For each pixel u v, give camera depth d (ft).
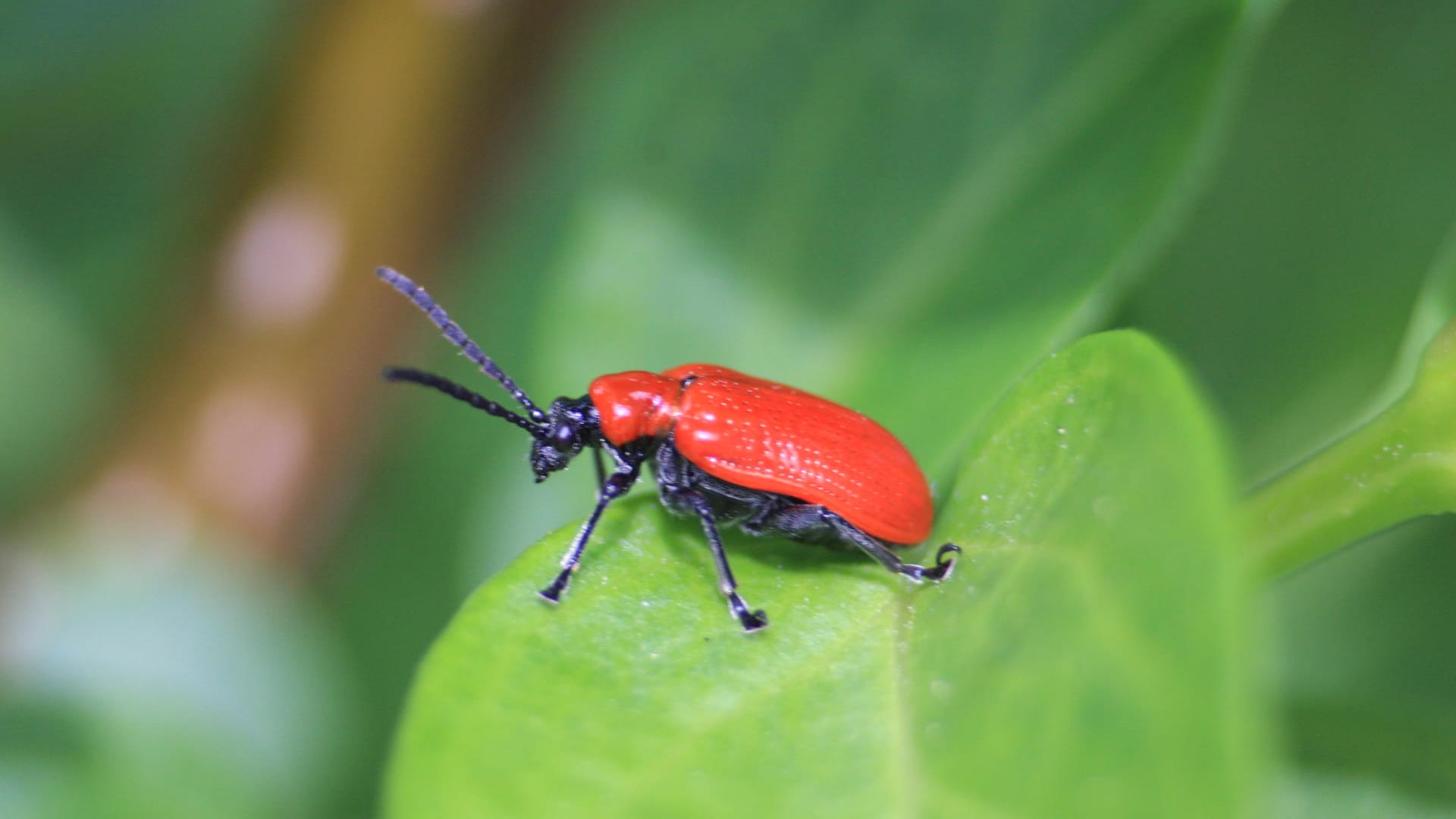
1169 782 0.17
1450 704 0.24
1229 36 0.23
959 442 0.23
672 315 0.24
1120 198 0.23
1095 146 0.23
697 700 0.21
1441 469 0.22
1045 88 0.23
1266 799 0.17
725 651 0.22
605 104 0.24
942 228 0.24
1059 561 0.21
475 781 0.21
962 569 0.22
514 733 0.21
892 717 0.21
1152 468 0.20
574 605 0.22
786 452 0.24
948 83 0.24
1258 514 0.22
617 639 0.22
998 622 0.21
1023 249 0.23
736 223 0.24
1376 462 0.22
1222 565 0.18
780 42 0.24
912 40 0.24
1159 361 0.21
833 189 0.24
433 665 0.21
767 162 0.24
